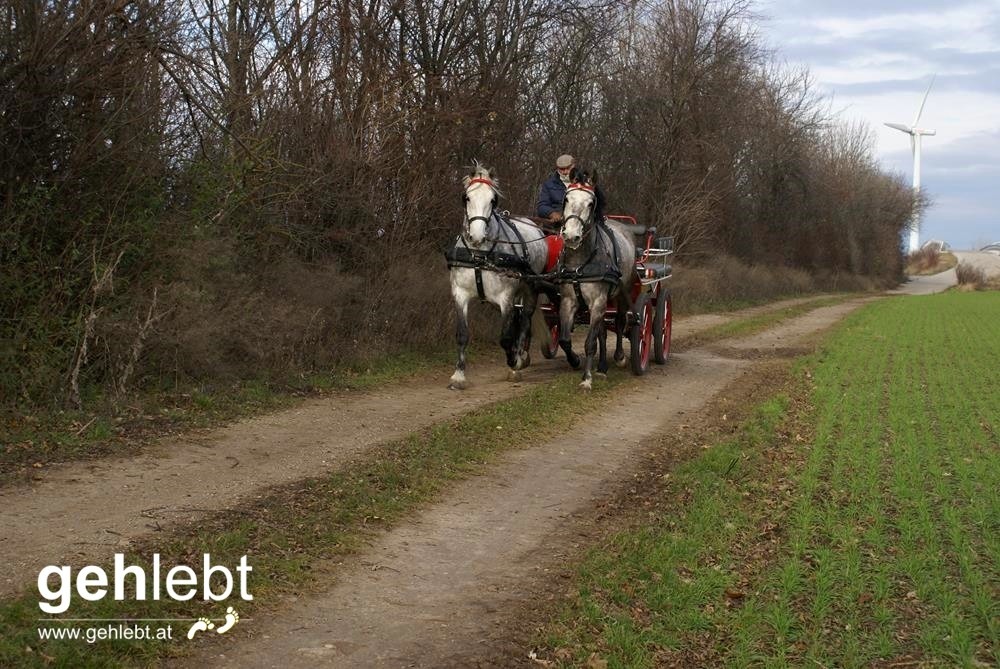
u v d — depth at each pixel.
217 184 11.90
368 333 14.31
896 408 12.88
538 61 20.89
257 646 5.01
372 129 14.75
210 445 8.82
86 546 6.02
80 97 10.09
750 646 5.26
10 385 9.05
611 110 30.48
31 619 4.90
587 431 10.69
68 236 10.25
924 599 6.00
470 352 16.03
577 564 6.45
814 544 6.99
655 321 15.88
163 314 10.32
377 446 9.19
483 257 12.12
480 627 5.41
